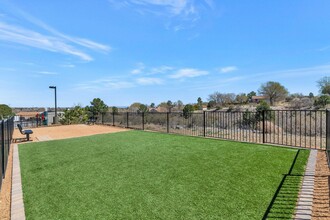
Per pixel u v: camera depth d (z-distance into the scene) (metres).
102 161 5.58
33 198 3.38
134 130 12.88
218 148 6.87
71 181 4.11
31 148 7.83
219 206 2.90
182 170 4.61
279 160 5.19
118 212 2.83
